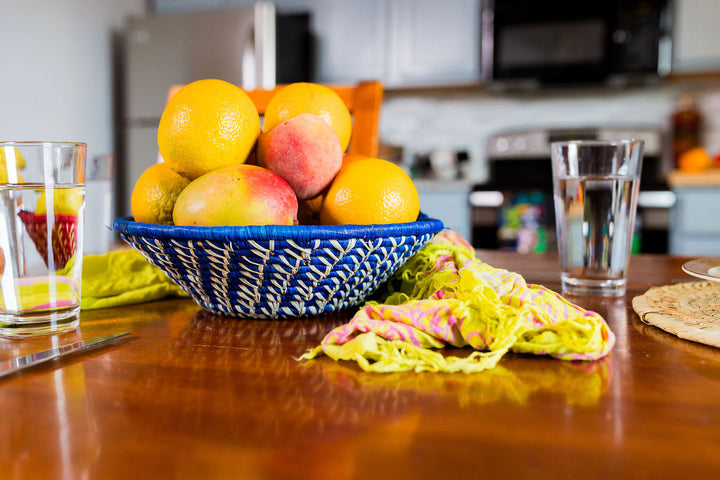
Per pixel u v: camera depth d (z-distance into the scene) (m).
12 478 0.22
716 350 0.39
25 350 0.39
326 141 0.46
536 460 0.23
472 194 2.45
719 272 0.44
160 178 0.48
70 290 0.44
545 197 2.38
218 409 0.29
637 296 0.54
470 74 2.71
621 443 0.25
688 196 2.24
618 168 0.56
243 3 2.92
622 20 2.42
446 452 0.24
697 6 2.42
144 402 0.30
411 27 2.77
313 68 2.89
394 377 0.34
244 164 0.47
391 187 0.45
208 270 0.43
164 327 0.46
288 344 0.41
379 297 0.55
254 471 0.23
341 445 0.25
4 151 0.40
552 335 0.37
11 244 0.42
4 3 2.24
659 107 2.76
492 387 0.32
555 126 2.89
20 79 2.32
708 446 0.25
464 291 0.41
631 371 0.35
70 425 0.27
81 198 0.44
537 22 2.52
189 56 2.63
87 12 2.67
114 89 2.86
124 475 0.22
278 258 0.41
